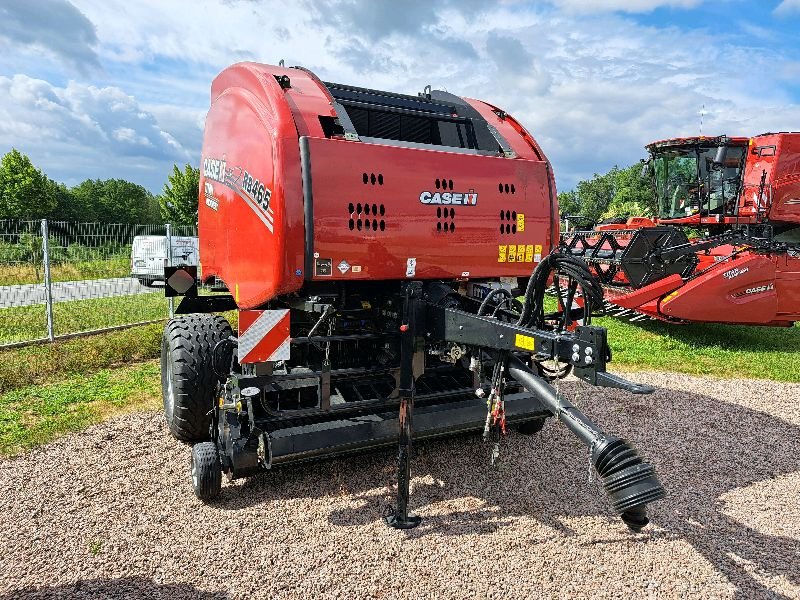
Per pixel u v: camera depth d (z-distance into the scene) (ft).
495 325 9.89
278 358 10.78
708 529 11.29
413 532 10.86
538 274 9.97
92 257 36.06
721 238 27.55
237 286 13.33
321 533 10.76
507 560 10.04
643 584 9.48
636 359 24.77
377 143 11.93
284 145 10.80
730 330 31.78
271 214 11.04
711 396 20.12
